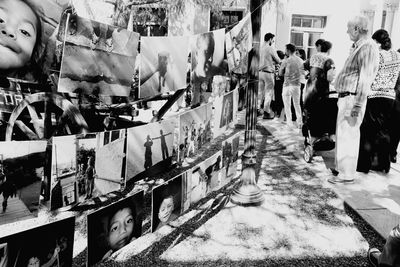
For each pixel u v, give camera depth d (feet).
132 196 6.22
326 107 15.88
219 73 8.07
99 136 5.28
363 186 13.30
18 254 4.66
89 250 5.47
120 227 6.05
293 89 23.49
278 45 37.22
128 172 5.95
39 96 5.28
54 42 4.43
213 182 9.38
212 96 8.78
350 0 36.11
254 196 11.51
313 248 8.98
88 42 4.78
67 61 4.55
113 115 9.62
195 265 8.20
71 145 4.90
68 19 4.46
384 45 14.06
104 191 5.55
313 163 16.37
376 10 33.37
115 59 5.25
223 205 11.48
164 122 6.63
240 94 11.87
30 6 4.08
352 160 13.38
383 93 14.15
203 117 8.18
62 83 4.58
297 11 36.86
